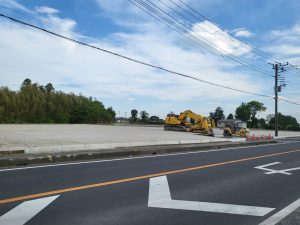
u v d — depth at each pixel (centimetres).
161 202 813
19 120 5441
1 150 1542
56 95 6178
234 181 1118
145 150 1950
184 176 1179
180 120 4359
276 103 5341
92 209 738
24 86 5925
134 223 655
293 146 3016
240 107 11769
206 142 2897
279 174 1304
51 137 2541
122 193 891
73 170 1241
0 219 654
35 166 1333
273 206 814
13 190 888
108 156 1731
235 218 711
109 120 7069
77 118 6347
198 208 775
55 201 789
